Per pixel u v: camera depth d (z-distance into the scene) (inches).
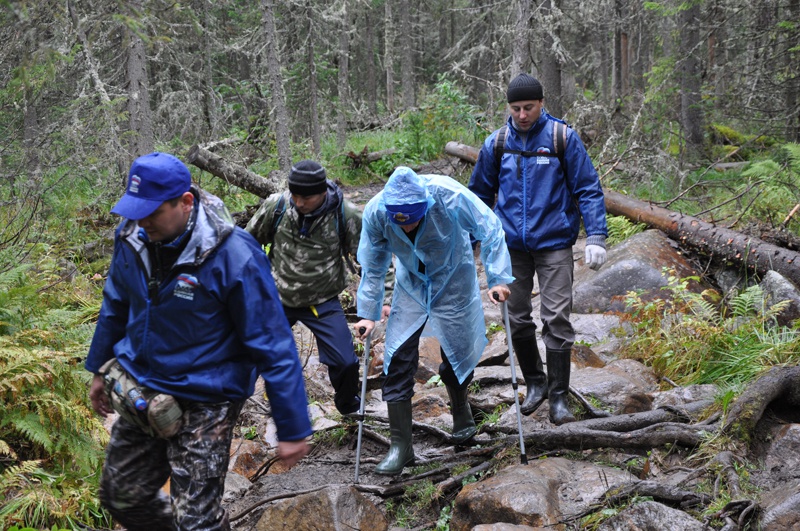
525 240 165.9
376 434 178.2
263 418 199.2
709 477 132.3
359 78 1248.2
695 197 399.2
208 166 353.1
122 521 105.8
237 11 674.2
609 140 428.8
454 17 1247.5
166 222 92.3
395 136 689.6
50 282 257.1
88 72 345.1
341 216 164.9
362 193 553.6
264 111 631.8
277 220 165.3
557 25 453.4
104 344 104.1
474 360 157.4
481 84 872.3
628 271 272.8
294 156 640.4
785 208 327.9
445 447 171.2
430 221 142.4
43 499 136.8
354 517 134.3
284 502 137.8
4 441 151.8
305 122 711.7
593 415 168.9
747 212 329.7
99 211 367.9
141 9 249.9
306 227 163.6
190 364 96.3
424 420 189.9
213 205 96.5
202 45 584.4
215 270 94.0
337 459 174.9
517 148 167.5
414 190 135.0
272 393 95.3
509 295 156.0
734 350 197.6
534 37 464.1
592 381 181.5
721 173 469.1
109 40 354.6
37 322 179.0
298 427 95.8
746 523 116.8
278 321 97.0
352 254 167.6
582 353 212.4
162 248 94.6
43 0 161.2
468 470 152.6
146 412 95.9
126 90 371.6
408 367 152.2
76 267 295.1
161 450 103.8
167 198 90.7
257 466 175.6
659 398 178.4
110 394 98.7
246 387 101.5
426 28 1314.0
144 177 90.4
